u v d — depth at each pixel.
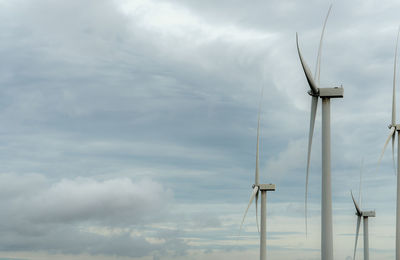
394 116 62.19
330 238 39.34
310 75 40.41
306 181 43.34
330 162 40.00
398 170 62.19
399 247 61.56
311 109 42.00
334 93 40.47
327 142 40.31
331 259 39.09
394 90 62.22
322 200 39.88
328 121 40.56
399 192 62.19
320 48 42.91
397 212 62.25
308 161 43.28
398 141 62.22
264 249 71.25
